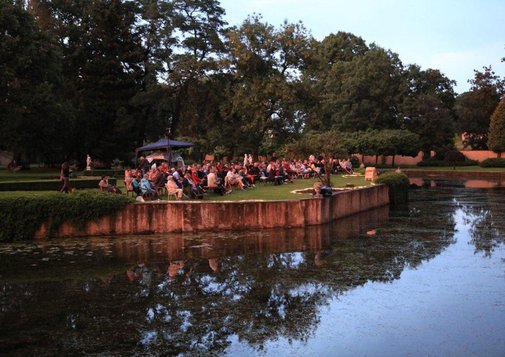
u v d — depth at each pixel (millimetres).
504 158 62031
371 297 11055
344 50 85062
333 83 75625
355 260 14547
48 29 47938
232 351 8250
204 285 11977
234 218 19500
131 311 10172
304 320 9664
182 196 21391
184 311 10156
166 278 12586
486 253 15516
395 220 22938
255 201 19750
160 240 17375
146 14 47062
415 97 74000
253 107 38312
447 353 8156
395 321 9602
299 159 38781
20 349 8320
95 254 15141
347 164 39156
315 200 20812
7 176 34031
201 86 44062
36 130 41281
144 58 49188
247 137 40875
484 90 72812
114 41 48375
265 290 11578
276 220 19984
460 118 76875
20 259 14516
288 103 39375
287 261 14391
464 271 13289
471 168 64312
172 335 8922
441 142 72188
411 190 41188
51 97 37656
